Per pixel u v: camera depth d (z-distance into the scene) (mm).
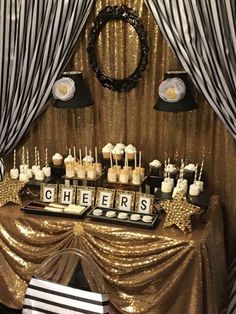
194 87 2590
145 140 2779
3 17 2768
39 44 2754
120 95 2740
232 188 2682
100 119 2832
